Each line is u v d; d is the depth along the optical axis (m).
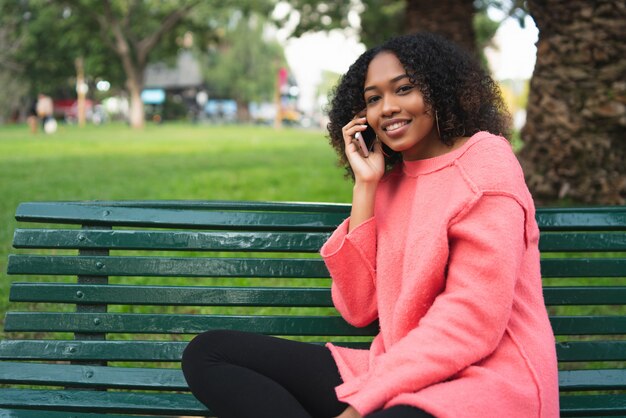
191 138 25.77
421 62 2.19
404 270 2.12
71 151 17.89
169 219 2.46
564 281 4.66
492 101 2.30
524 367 1.95
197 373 2.12
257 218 2.46
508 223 1.96
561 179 5.51
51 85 49.66
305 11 16.98
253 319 2.42
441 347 1.89
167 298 2.42
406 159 2.32
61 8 38.12
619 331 2.42
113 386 2.39
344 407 2.14
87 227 2.48
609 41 5.18
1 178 10.98
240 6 35.59
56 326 2.41
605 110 5.25
